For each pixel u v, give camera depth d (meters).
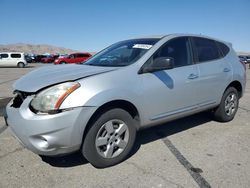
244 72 5.62
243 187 3.04
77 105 3.02
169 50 4.19
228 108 5.39
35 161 3.61
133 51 4.07
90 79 3.22
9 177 3.20
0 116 5.86
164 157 3.79
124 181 3.14
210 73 4.71
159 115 3.95
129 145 3.62
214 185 3.07
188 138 4.55
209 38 5.07
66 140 3.03
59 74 3.47
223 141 4.42
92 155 3.29
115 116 3.41
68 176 3.24
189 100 4.38
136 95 3.55
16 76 17.28
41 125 2.93
